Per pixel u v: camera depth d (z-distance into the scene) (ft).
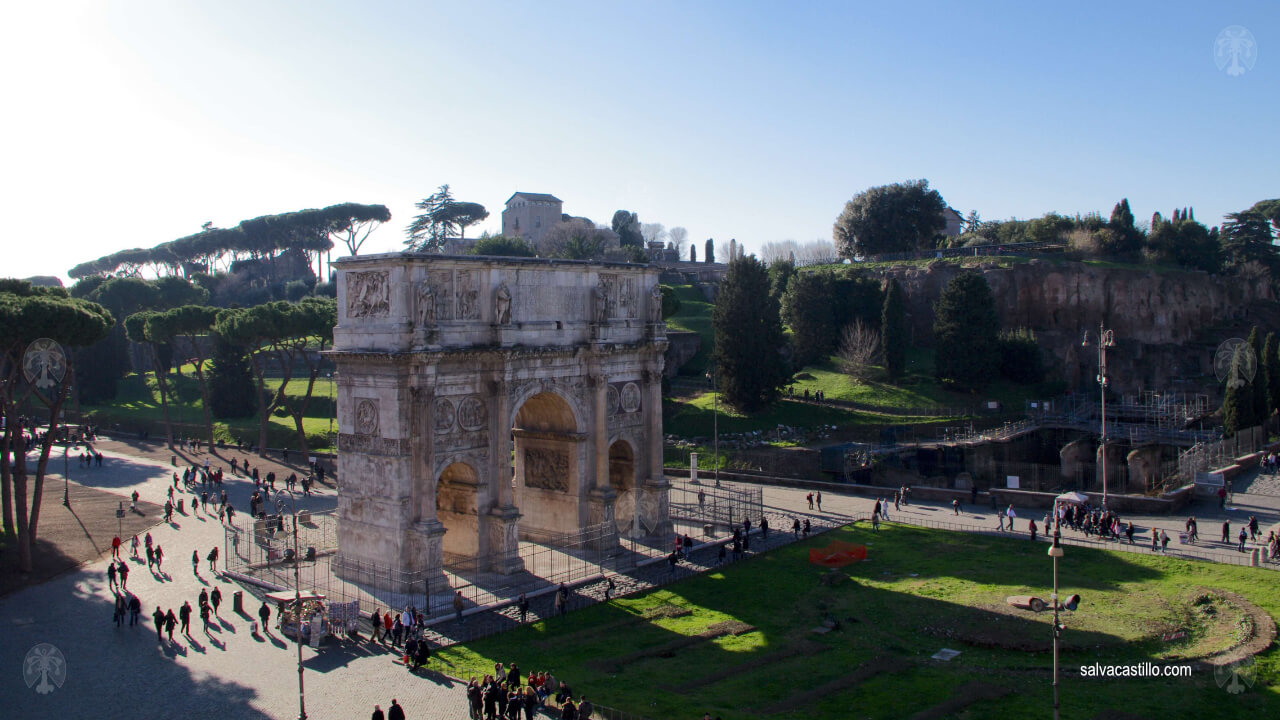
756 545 249.55
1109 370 501.56
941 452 369.91
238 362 437.17
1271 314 603.26
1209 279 574.97
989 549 241.76
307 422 422.41
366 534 208.54
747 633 181.57
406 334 199.00
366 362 204.03
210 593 205.05
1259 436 340.18
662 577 220.23
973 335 447.01
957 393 451.12
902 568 226.17
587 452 241.35
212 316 399.03
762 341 406.00
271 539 230.27
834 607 196.13
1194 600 190.70
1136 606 189.26
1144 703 143.02
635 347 249.14
